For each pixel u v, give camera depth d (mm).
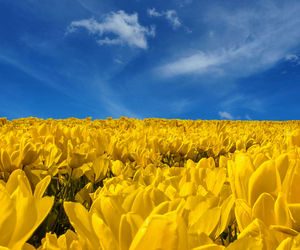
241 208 651
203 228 567
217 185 1001
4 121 7230
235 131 5734
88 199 1633
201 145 3580
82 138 3414
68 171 2148
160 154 3107
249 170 696
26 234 463
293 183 650
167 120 11180
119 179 1159
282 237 564
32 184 1627
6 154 1840
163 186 905
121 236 476
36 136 3293
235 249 447
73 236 647
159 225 398
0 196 462
